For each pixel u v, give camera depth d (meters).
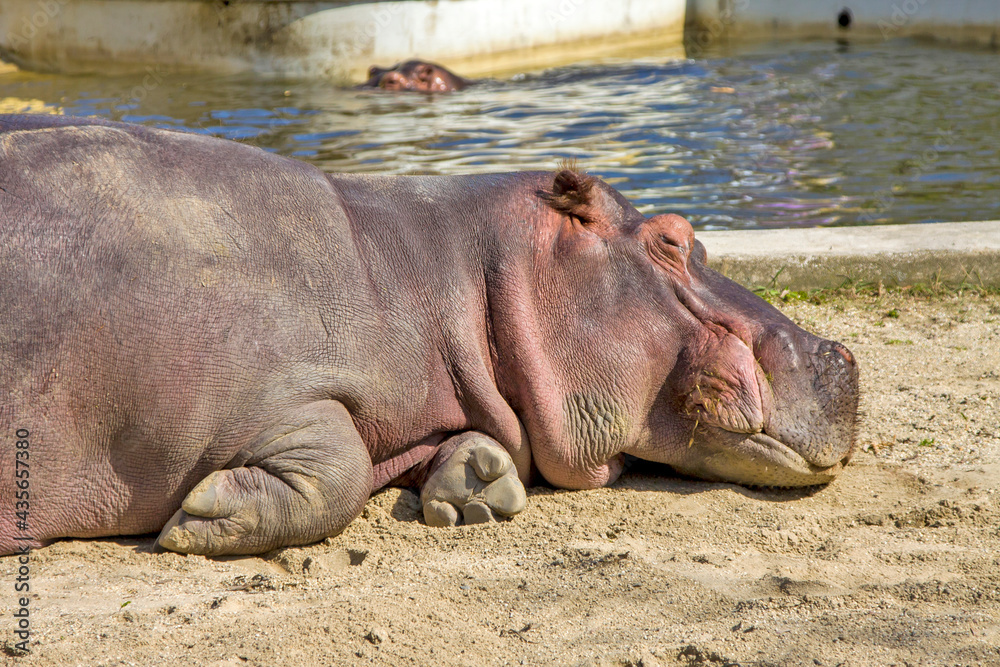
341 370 8.69
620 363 9.39
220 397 8.33
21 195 8.21
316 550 8.49
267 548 8.48
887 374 12.73
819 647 6.42
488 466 8.97
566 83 32.06
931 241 16.22
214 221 8.56
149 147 8.80
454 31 35.22
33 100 27.89
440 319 9.27
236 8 32.91
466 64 35.75
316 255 8.83
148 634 6.89
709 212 18.88
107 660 6.56
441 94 29.94
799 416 9.30
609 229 9.75
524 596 7.45
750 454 9.35
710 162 22.42
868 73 34.09
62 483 8.21
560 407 9.40
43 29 34.00
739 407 9.23
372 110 27.31
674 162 22.34
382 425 9.05
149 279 8.20
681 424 9.48
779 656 6.35
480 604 7.35
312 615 7.13
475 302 9.45
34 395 8.01
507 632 6.94
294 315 8.58
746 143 24.20
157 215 8.39
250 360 8.38
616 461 9.84
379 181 9.84
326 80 32.53
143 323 8.15
